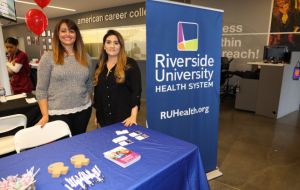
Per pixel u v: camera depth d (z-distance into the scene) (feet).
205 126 7.14
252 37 18.49
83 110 6.41
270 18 17.37
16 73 11.01
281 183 7.18
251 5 18.07
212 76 6.94
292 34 16.57
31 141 4.94
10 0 9.72
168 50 5.89
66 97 5.96
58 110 5.96
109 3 19.61
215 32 6.66
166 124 6.31
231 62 19.97
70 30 5.82
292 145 10.09
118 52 6.15
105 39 6.14
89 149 4.04
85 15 24.27
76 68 5.99
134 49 20.24
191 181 4.07
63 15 26.53
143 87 19.63
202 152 7.26
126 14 20.30
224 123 13.15
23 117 6.50
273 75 13.87
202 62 6.60
